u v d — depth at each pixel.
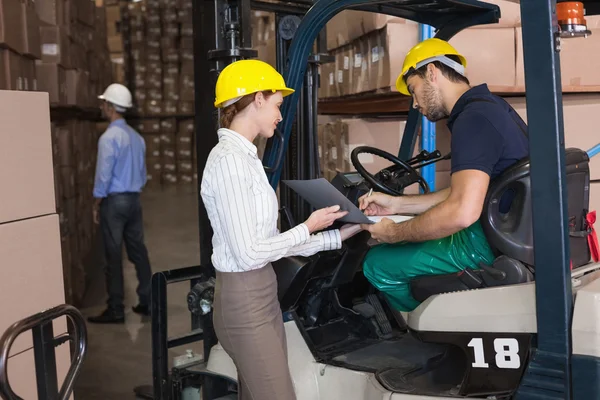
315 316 2.81
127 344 4.80
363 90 3.95
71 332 2.94
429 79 2.44
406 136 3.32
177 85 13.88
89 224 7.59
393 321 3.01
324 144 4.43
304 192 2.32
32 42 4.06
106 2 13.79
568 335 1.88
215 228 2.13
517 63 3.64
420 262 2.46
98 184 5.31
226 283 2.14
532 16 1.82
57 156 5.26
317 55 2.81
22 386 2.67
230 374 2.65
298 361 2.56
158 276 2.85
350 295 2.97
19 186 2.67
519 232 2.16
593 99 3.75
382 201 2.83
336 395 2.51
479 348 2.14
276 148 2.56
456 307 2.19
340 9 2.36
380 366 2.55
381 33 3.61
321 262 2.61
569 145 3.65
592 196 3.69
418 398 2.21
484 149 2.13
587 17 3.67
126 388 3.99
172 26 13.74
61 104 5.79
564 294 1.87
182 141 14.18
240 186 2.03
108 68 10.59
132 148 5.38
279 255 2.10
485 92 2.31
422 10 2.77
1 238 2.57
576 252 2.33
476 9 2.73
